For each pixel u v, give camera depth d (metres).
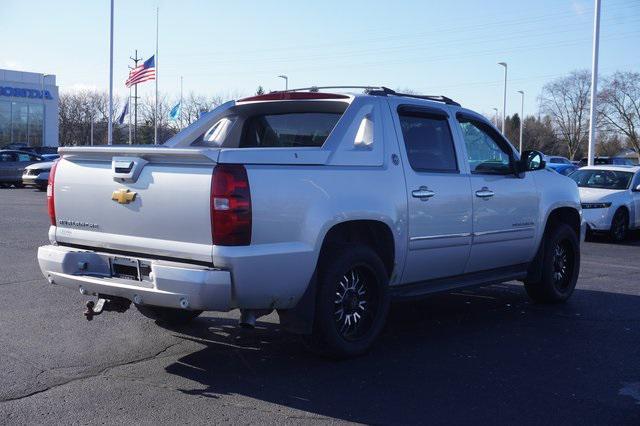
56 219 5.51
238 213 4.61
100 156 5.17
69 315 6.83
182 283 4.61
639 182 15.58
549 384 5.09
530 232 7.29
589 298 8.30
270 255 4.76
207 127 6.98
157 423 4.23
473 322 6.99
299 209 4.96
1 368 5.21
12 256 10.27
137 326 6.47
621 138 72.12
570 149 70.62
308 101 6.18
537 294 7.82
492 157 6.98
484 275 6.98
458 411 4.52
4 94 57.28
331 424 4.27
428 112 6.29
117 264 5.08
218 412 4.42
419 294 6.18
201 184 4.65
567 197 7.85
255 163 4.77
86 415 4.35
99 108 70.69
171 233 4.82
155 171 4.88
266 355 5.67
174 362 5.44
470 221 6.48
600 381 5.18
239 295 4.69
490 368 5.45
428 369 5.39
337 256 5.30
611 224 14.66
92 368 5.25
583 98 68.44
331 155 5.33
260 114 6.84
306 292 5.17
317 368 5.35
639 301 8.13
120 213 5.06
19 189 28.42
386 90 6.17
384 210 5.60
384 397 4.75
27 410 4.41
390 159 5.78
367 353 5.77
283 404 4.58
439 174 6.20
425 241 6.03
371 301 5.70
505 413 4.50
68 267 5.27
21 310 7.00
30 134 59.41
